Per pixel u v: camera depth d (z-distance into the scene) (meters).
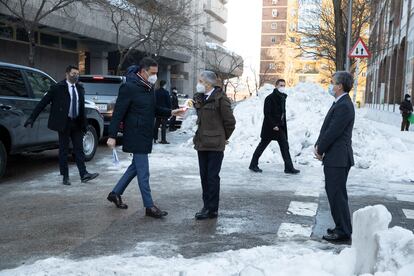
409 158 11.34
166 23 28.45
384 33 41.94
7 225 5.91
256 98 15.10
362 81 84.19
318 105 13.77
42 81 9.55
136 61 38.88
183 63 51.53
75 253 4.93
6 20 22.78
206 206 6.34
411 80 26.22
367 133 12.98
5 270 4.41
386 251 3.46
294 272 3.73
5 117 8.18
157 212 6.28
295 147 11.62
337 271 3.68
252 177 9.30
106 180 8.71
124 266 4.38
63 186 8.15
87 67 34.50
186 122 19.72
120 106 6.13
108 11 26.75
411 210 7.00
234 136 12.63
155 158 11.34
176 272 4.18
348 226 5.43
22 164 10.43
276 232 5.77
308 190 8.20
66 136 8.21
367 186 8.73
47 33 28.94
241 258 4.58
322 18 38.69
